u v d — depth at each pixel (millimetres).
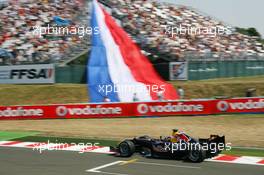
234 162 38594
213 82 96500
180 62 99062
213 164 37531
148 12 130000
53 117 74312
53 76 97938
